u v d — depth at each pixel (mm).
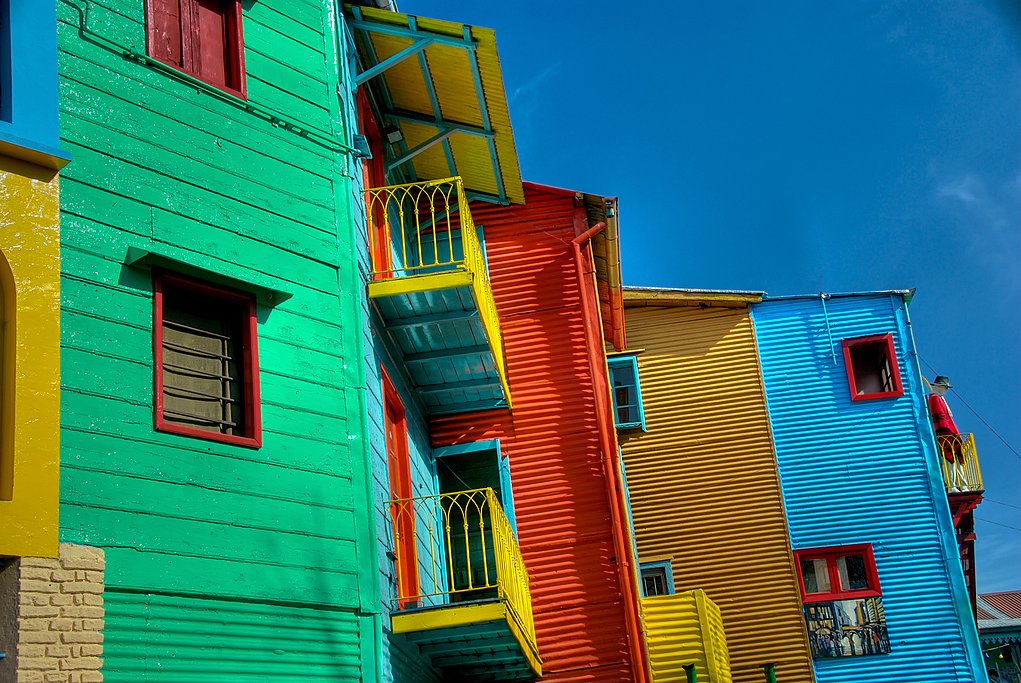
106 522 9508
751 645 21922
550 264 17906
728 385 23609
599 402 16906
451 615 11836
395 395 14086
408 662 12312
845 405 23359
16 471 9008
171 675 9477
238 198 11719
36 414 9281
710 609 16797
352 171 13328
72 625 8938
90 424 9703
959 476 23891
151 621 9508
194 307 11008
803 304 24156
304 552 10789
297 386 11398
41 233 9859
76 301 9992
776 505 22750
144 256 10453
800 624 22000
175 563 9820
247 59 12516
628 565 15977
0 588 8812
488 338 14664
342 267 12438
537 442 16766
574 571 16062
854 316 23953
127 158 10922
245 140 12062
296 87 12930
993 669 36312
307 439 11266
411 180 17672
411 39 14703
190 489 10172
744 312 24109
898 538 22469
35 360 9422
